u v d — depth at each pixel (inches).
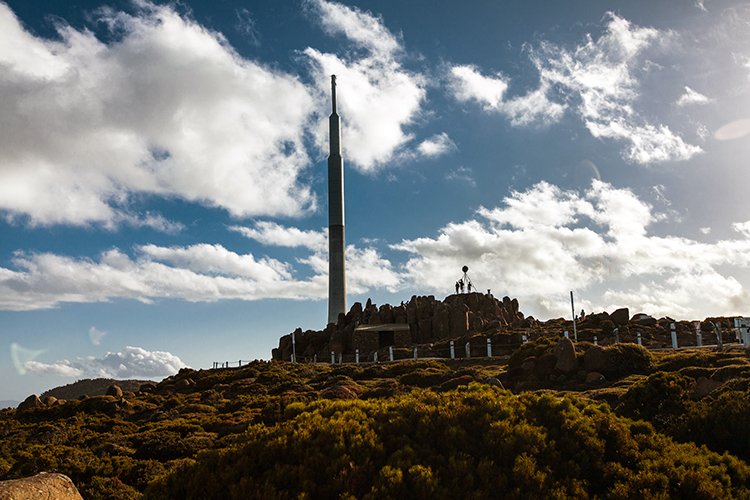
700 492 451.5
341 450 469.7
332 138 4547.2
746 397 597.6
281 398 1475.1
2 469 835.4
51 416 1707.7
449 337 2785.4
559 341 1264.8
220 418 1255.5
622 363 1180.5
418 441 504.7
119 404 1707.7
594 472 486.3
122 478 789.9
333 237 4362.7
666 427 657.6
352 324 3073.3
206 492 438.0
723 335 1854.1
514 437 490.9
